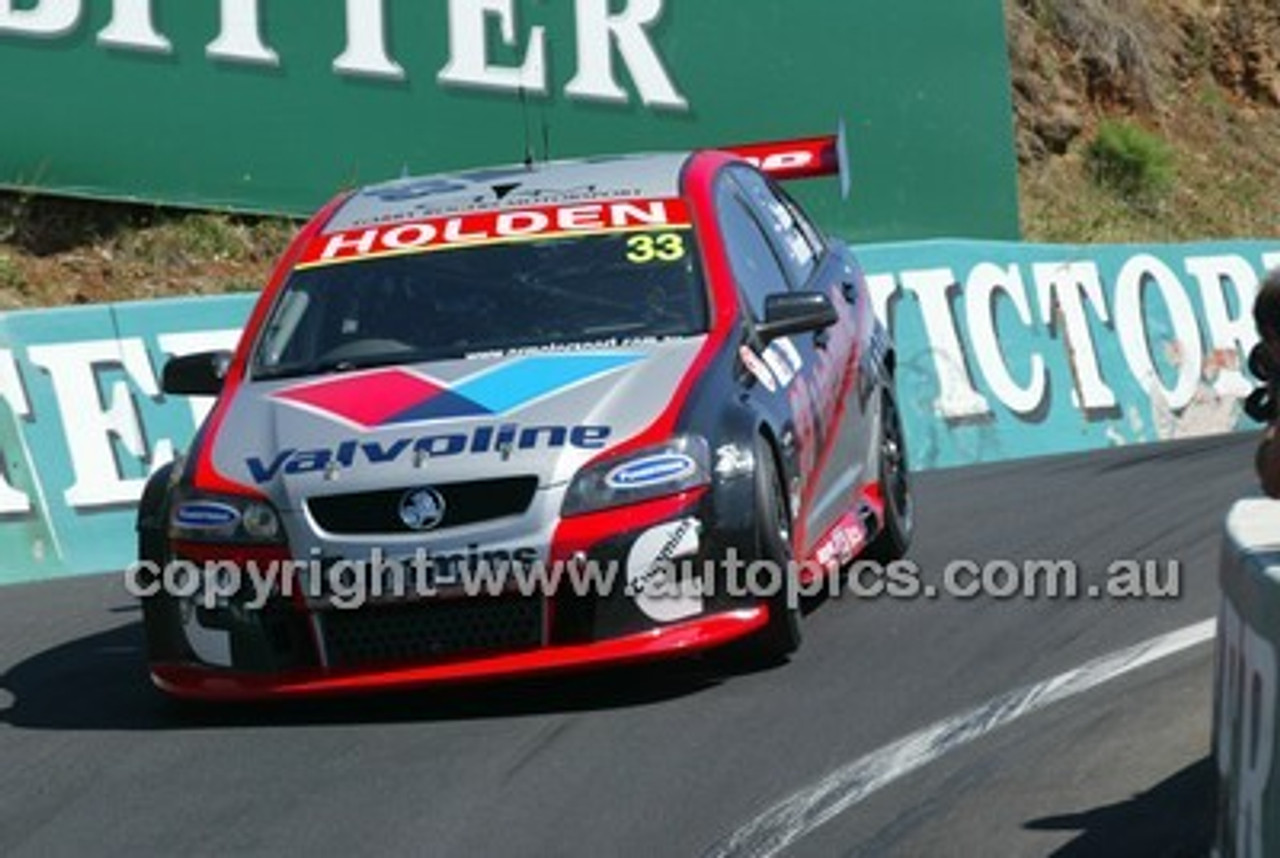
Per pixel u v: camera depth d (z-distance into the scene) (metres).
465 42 53.94
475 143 54.03
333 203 31.47
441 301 28.34
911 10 61.38
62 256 51.44
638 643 24.56
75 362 39.88
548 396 25.83
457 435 25.19
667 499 24.84
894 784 21.52
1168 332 54.53
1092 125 76.81
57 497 39.22
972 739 22.89
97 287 50.88
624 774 22.31
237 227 53.38
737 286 28.53
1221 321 56.00
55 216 51.97
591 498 24.61
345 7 52.41
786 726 23.72
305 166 51.88
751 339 27.83
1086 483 40.19
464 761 23.11
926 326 49.44
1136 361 53.56
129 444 40.09
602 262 28.70
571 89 55.44
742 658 26.45
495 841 20.45
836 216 59.59
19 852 21.17
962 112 62.19
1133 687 24.52
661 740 23.42
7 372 39.22
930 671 25.91
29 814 22.45
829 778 21.81
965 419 49.47
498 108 54.34
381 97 52.78
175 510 25.66
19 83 48.47
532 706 25.16
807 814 20.75
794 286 30.94
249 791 22.61
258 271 52.91
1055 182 73.25
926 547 34.56
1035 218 70.62
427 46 53.44
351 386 26.81
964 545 34.41
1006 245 51.66
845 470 30.62
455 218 30.00
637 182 30.53
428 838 20.66
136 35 49.75
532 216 29.80
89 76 49.19
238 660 25.20
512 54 54.62
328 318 28.48
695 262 28.62
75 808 22.53
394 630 24.75
